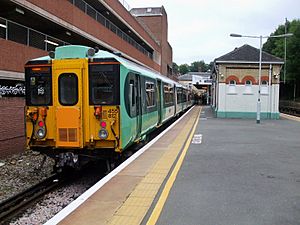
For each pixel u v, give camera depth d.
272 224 5.32
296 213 5.83
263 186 7.52
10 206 8.68
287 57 57.47
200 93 82.19
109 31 28.88
